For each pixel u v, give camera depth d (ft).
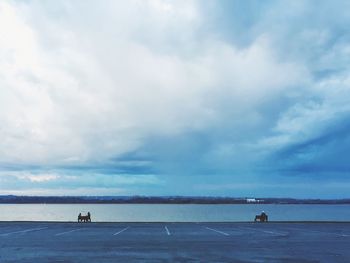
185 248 70.74
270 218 399.65
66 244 77.46
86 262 54.80
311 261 56.13
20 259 57.77
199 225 146.10
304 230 118.32
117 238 90.12
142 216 482.69
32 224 152.25
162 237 92.79
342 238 91.15
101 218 406.21
